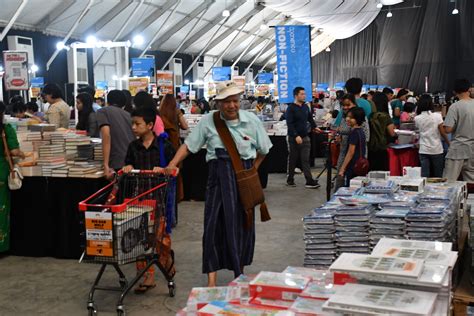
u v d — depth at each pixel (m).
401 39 29.77
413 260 1.83
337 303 1.61
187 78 27.55
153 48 23.58
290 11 16.91
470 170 5.64
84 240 3.51
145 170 3.90
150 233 3.65
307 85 8.33
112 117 4.89
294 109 8.38
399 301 1.60
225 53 29.08
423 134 6.44
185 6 21.41
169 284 3.95
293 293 1.99
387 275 1.72
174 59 25.38
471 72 26.66
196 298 2.12
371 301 1.61
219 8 23.28
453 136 5.66
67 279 4.40
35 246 5.00
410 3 29.17
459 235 3.40
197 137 3.64
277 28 8.16
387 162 5.85
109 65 21.95
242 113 3.61
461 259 3.00
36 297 4.01
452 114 5.57
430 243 2.12
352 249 3.06
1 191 4.82
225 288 2.21
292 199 7.64
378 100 6.38
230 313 1.85
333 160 8.55
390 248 2.04
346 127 5.55
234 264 3.52
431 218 2.90
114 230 3.42
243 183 3.52
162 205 3.71
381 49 31.03
